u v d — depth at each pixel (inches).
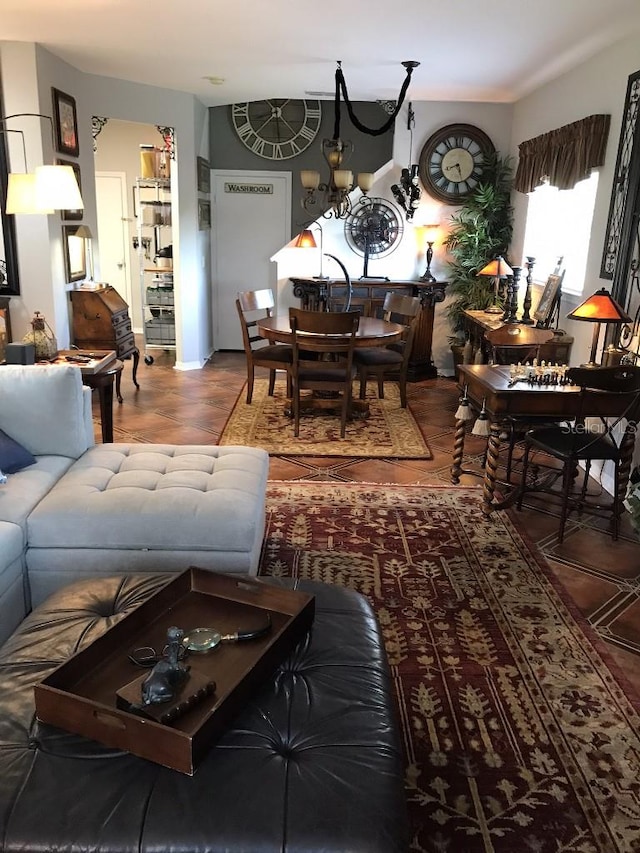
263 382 249.6
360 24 154.6
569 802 70.0
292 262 268.1
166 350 309.6
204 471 108.8
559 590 111.3
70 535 94.1
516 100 241.6
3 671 62.7
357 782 51.8
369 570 116.0
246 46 177.0
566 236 205.9
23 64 178.1
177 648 58.1
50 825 47.6
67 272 204.8
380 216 262.4
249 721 56.9
